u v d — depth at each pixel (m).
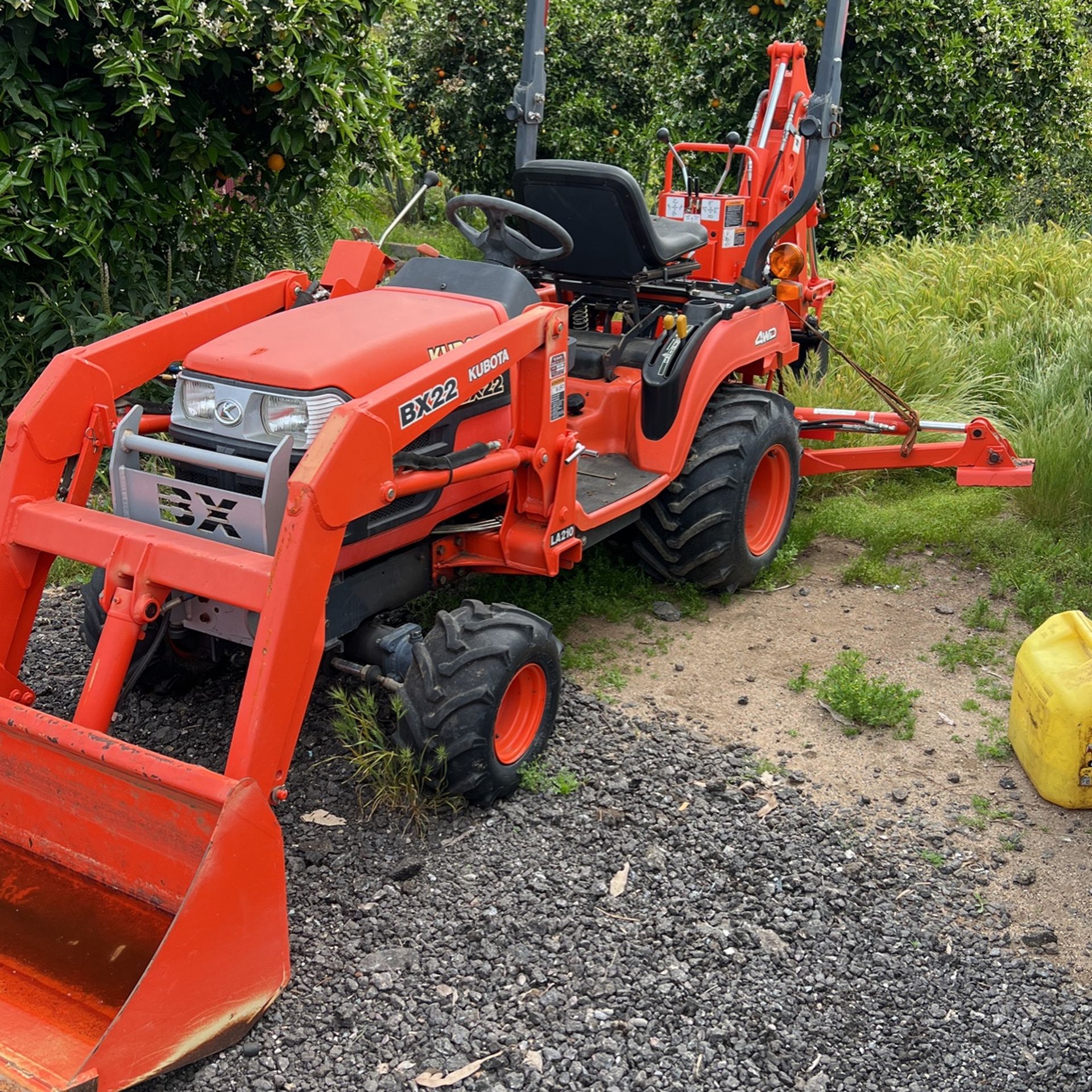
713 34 11.16
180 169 6.34
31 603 3.60
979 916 3.46
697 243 5.21
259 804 2.81
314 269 7.59
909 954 3.29
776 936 3.30
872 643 5.09
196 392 3.59
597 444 4.99
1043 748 3.96
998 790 4.08
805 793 4.02
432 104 12.15
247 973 2.83
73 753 2.98
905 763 4.22
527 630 3.71
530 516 4.16
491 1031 2.92
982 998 3.14
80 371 3.68
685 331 4.80
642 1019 2.98
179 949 2.64
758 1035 2.97
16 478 3.54
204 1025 2.74
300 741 4.14
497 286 4.18
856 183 11.28
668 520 5.07
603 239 4.86
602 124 12.48
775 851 3.66
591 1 12.35
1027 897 3.55
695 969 3.17
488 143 12.37
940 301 8.66
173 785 2.82
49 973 2.84
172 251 6.71
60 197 5.76
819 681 4.74
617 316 5.60
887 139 11.20
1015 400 7.42
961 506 6.31
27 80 5.61
